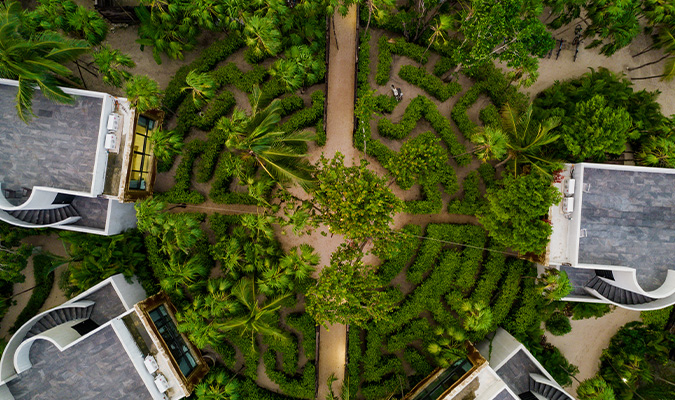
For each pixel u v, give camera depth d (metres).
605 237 20.62
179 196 24.11
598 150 20.09
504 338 23.39
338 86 25.17
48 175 20.55
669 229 20.53
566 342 25.59
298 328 23.95
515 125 20.39
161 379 20.19
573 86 24.83
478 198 24.36
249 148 17.88
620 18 22.34
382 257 24.34
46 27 21.09
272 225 24.73
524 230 19.34
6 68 17.67
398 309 24.11
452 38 25.02
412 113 24.33
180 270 21.38
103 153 20.48
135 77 19.69
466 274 24.02
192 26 23.19
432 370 23.80
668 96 26.17
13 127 20.48
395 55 25.39
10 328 24.89
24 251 23.08
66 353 20.23
